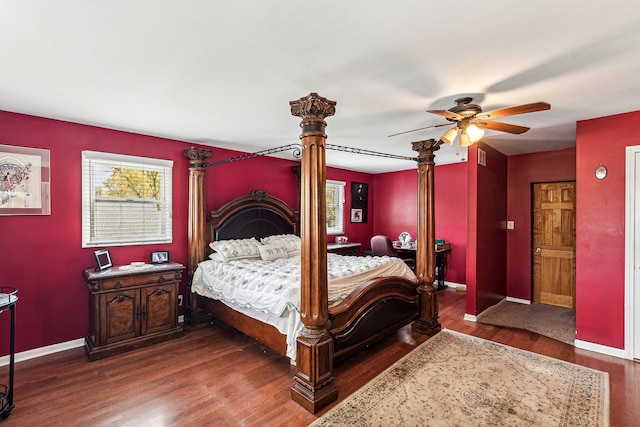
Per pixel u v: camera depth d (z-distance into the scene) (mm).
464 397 2414
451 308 4777
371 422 2133
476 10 1497
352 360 3057
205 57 1971
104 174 3580
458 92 2545
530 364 2955
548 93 2562
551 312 4566
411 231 6801
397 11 1507
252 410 2279
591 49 1865
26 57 1963
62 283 3295
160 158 3988
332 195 6617
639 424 2109
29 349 3107
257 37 1741
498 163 4938
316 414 2229
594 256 3270
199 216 4105
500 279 5047
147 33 1701
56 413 2234
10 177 2992
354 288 3105
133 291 3320
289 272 3250
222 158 4660
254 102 2770
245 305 3119
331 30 1672
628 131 3068
